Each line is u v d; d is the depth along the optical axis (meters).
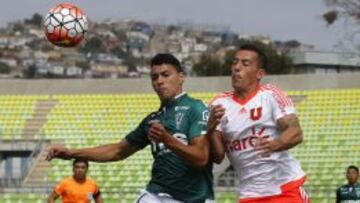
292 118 25.28
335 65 173.75
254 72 25.72
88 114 112.44
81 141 107.62
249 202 25.89
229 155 26.22
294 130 24.84
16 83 117.69
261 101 25.52
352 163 98.19
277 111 25.34
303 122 106.38
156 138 23.61
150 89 115.38
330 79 110.81
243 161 25.86
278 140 24.55
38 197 92.25
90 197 49.41
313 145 102.00
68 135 108.88
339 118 106.00
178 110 24.81
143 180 97.94
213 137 25.55
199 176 25.02
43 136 109.06
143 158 100.62
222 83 112.44
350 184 56.69
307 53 175.50
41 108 114.38
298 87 111.44
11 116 113.50
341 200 56.81
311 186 94.88
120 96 115.00
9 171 108.44
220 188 90.12
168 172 24.89
